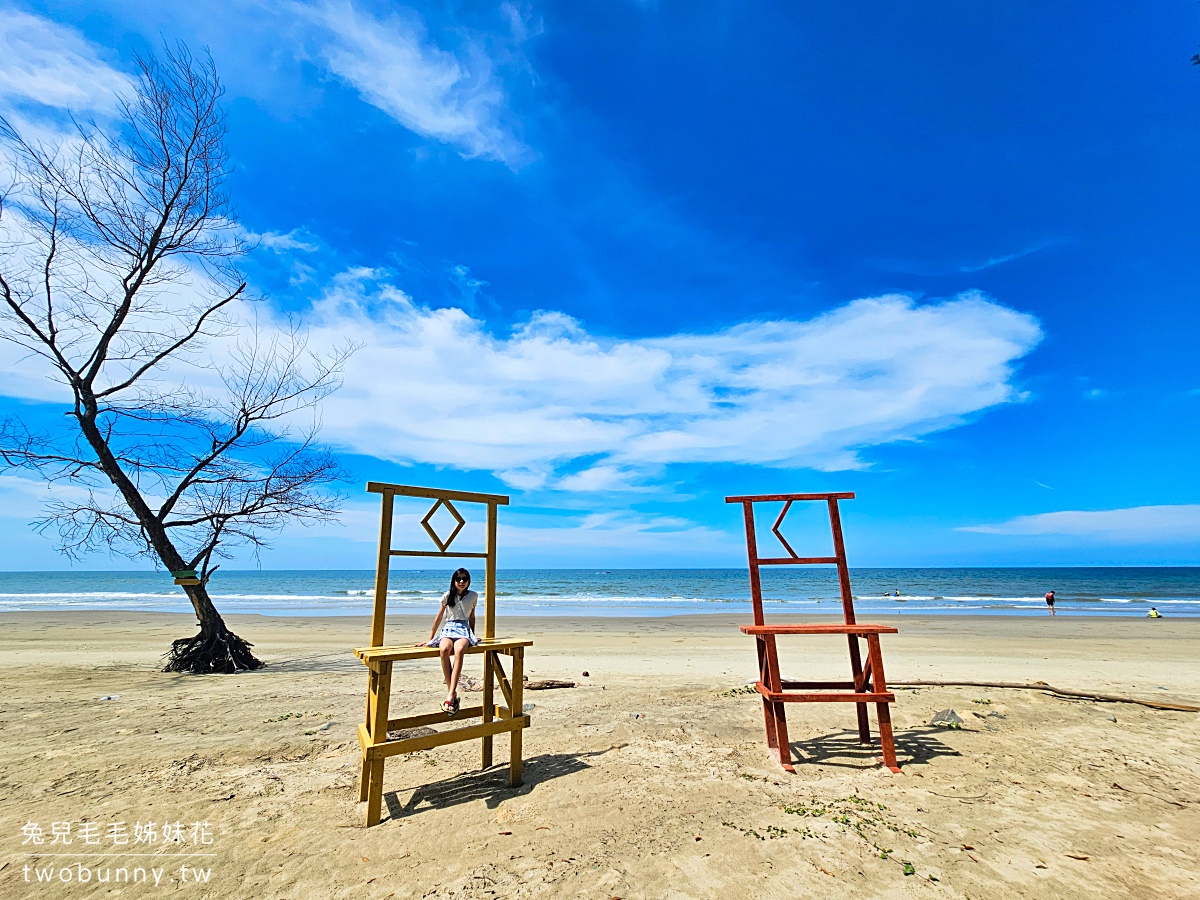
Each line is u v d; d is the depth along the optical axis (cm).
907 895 290
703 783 441
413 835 365
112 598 4369
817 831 356
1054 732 569
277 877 319
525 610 3412
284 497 1124
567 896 293
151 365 1079
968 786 430
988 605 3553
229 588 6331
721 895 292
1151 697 729
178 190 1092
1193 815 380
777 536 548
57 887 310
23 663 1095
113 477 1006
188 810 406
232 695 778
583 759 501
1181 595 4534
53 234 988
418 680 901
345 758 516
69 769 487
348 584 7512
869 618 2562
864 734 535
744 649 1427
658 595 4919
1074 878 304
